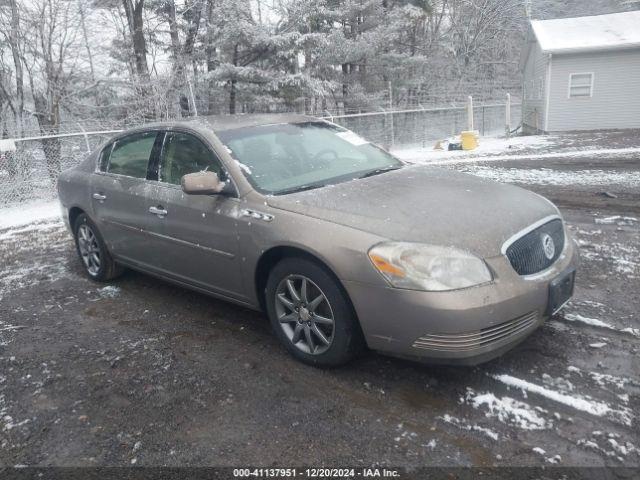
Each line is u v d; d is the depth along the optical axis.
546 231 3.29
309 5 16.70
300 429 2.82
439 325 2.77
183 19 16.61
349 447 2.66
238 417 2.96
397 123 19.14
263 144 4.08
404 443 2.66
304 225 3.23
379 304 2.91
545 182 9.23
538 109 23.22
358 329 3.15
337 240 3.06
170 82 14.88
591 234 5.92
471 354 2.81
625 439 2.57
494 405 2.89
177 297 4.82
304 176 3.89
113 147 5.04
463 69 32.50
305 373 3.36
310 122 4.68
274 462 2.59
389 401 3.01
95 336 4.12
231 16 15.22
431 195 3.44
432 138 20.88
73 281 5.48
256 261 3.49
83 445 2.81
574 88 21.20
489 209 3.24
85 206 5.15
